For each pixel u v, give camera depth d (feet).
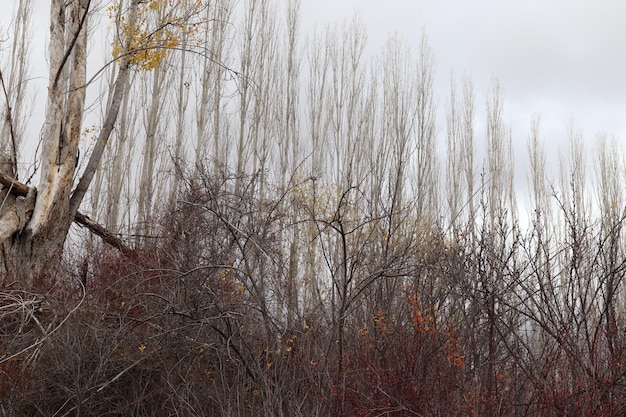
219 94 62.03
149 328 24.34
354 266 22.61
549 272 20.93
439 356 21.06
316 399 19.19
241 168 60.90
